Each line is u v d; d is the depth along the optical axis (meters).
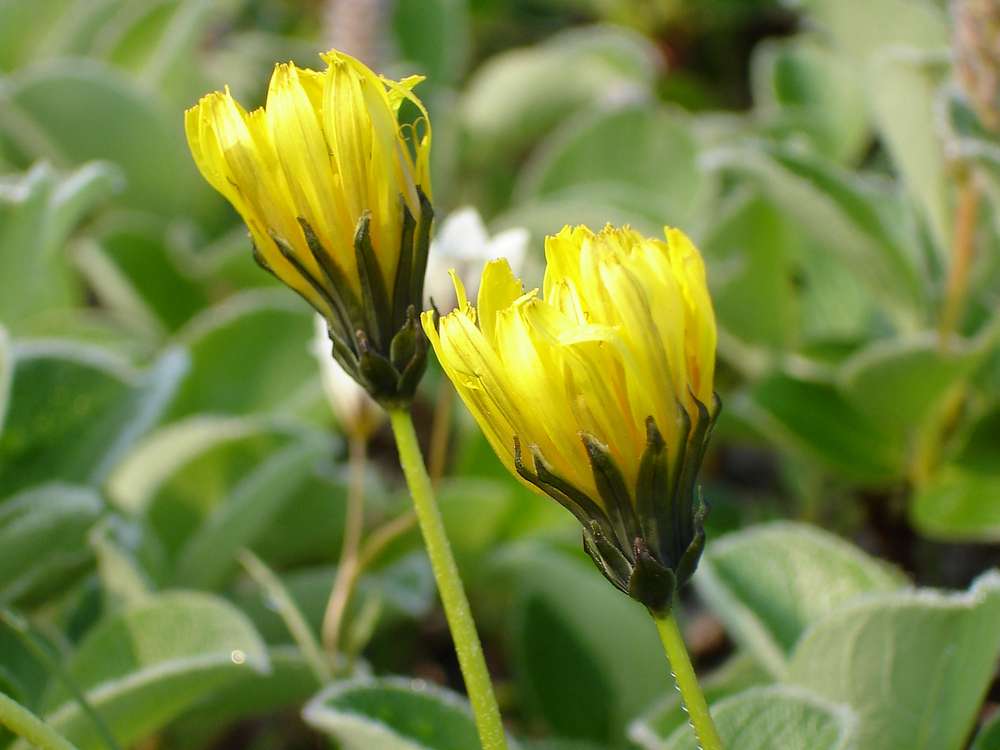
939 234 0.31
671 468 0.17
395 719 0.21
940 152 0.30
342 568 0.26
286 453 0.27
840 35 0.36
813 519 0.35
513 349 0.16
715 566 0.24
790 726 0.20
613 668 0.28
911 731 0.21
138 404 0.27
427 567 0.31
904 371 0.29
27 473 0.26
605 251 0.16
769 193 0.31
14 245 0.28
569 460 0.17
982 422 0.31
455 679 0.34
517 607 0.29
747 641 0.24
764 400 0.31
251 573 0.30
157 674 0.22
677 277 0.17
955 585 0.35
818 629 0.21
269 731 0.32
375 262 0.18
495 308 0.17
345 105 0.17
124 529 0.27
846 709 0.20
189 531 0.29
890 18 0.35
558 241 0.17
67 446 0.27
